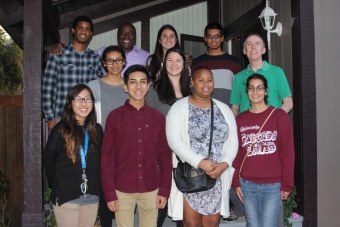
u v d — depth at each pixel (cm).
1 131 550
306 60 401
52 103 392
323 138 405
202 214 287
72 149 273
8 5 461
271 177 303
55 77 393
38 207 350
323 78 406
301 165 400
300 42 402
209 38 433
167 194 290
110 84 341
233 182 315
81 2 570
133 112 288
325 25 408
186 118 289
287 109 354
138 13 637
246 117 316
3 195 543
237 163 315
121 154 284
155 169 292
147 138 287
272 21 452
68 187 273
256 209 307
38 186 350
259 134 307
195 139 286
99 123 320
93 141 283
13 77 1038
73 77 397
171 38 379
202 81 288
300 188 402
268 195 304
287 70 431
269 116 308
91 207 288
